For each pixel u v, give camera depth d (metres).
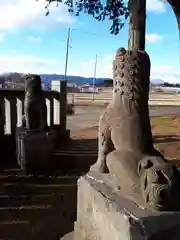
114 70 2.83
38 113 6.00
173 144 8.87
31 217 4.09
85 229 2.76
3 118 6.96
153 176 2.02
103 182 2.64
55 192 4.94
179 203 2.05
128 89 2.68
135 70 2.67
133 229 1.98
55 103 8.14
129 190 2.26
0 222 3.94
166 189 1.98
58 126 8.09
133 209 2.08
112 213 2.21
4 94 6.97
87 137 9.64
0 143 6.89
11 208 4.33
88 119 16.39
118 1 10.13
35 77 5.90
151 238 1.97
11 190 4.98
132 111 2.64
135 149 2.49
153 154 2.52
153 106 28.09
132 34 8.27
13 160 6.70
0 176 5.64
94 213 2.55
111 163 2.45
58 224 3.91
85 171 6.03
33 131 5.97
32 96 5.91
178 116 17.81
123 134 2.58
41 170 5.98
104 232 2.35
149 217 1.99
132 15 8.26
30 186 5.18
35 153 5.93
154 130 11.88
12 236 3.60
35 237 3.59
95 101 32.38
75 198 4.72
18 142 6.26
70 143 8.48
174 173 2.03
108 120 2.77
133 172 2.27
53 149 6.11
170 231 2.01
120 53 2.75
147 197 2.07
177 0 8.07
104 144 2.79
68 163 6.57
